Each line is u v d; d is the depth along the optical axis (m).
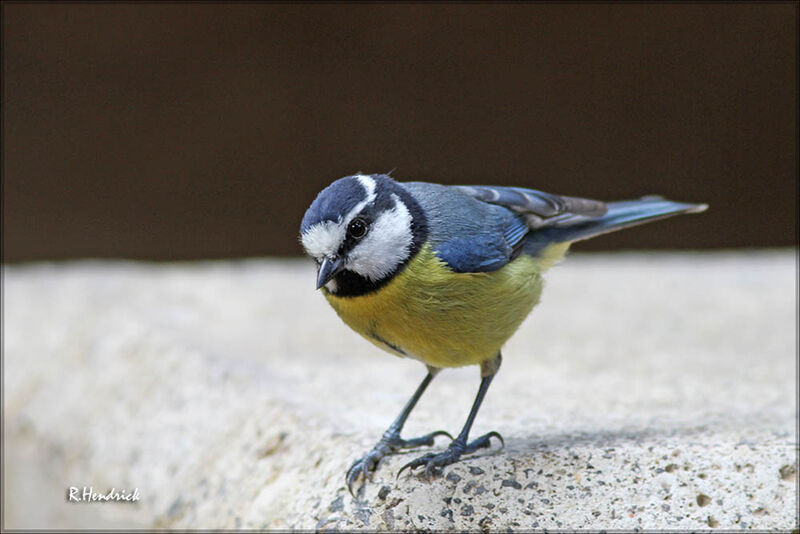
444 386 9.62
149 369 10.18
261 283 14.36
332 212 6.66
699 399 9.04
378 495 6.79
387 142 18.80
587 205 8.12
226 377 9.35
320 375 9.87
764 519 6.45
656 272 15.30
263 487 7.57
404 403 8.87
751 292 13.94
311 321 12.48
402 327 6.87
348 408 8.58
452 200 7.11
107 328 11.49
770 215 18.39
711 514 6.47
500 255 7.00
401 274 6.71
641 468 6.73
